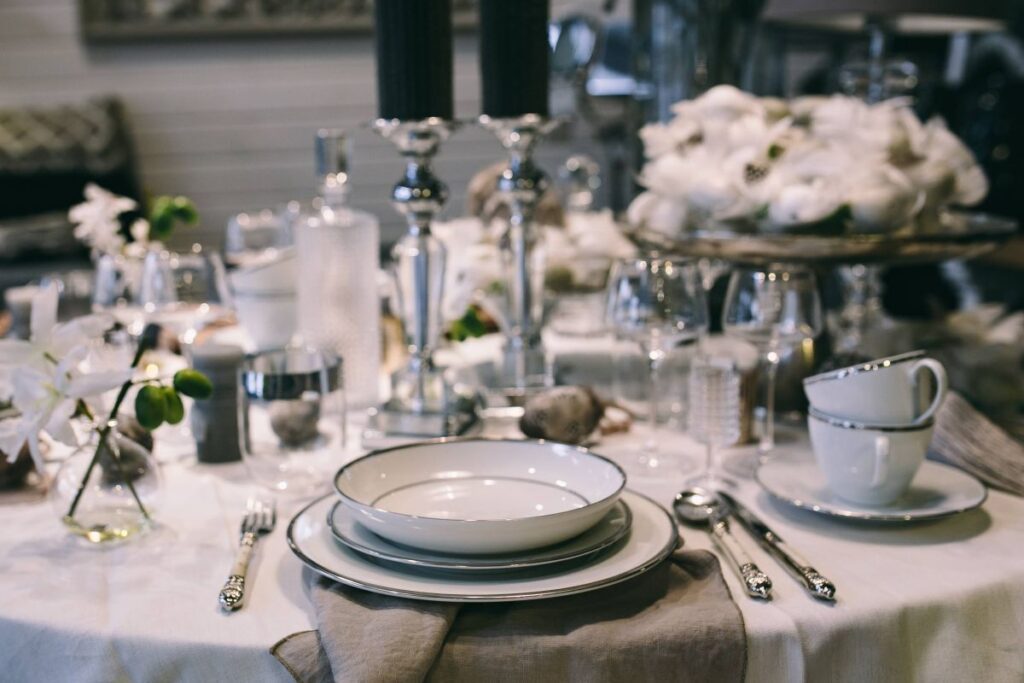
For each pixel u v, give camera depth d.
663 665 0.69
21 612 0.74
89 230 1.45
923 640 0.75
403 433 1.11
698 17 2.21
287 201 4.81
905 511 0.87
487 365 1.35
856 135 1.29
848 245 1.08
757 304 0.98
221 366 1.06
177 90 4.68
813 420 0.90
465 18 4.61
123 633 0.71
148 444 1.02
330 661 0.66
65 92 4.64
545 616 0.72
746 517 0.86
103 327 0.87
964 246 1.11
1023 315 1.45
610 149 3.93
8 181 4.30
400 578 0.73
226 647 0.70
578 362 1.38
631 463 1.03
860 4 1.77
